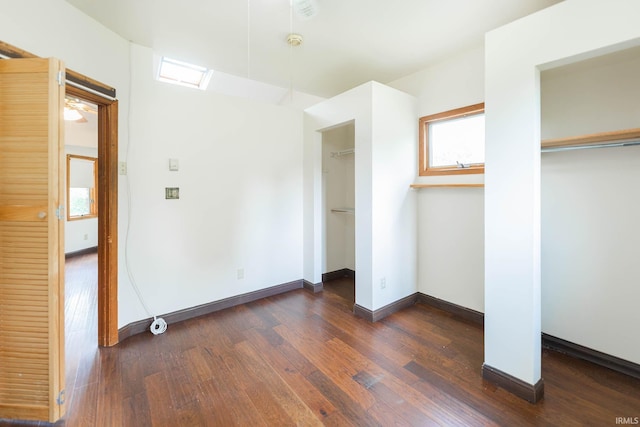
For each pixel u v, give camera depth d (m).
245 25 2.38
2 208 1.57
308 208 3.70
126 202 2.51
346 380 1.97
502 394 1.82
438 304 3.16
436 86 3.08
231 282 3.21
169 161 2.75
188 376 2.01
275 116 3.49
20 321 1.59
